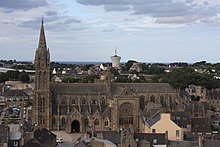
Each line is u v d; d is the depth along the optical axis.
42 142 177.12
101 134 180.12
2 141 163.75
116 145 170.38
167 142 176.12
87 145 168.62
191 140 189.12
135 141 171.38
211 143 164.62
